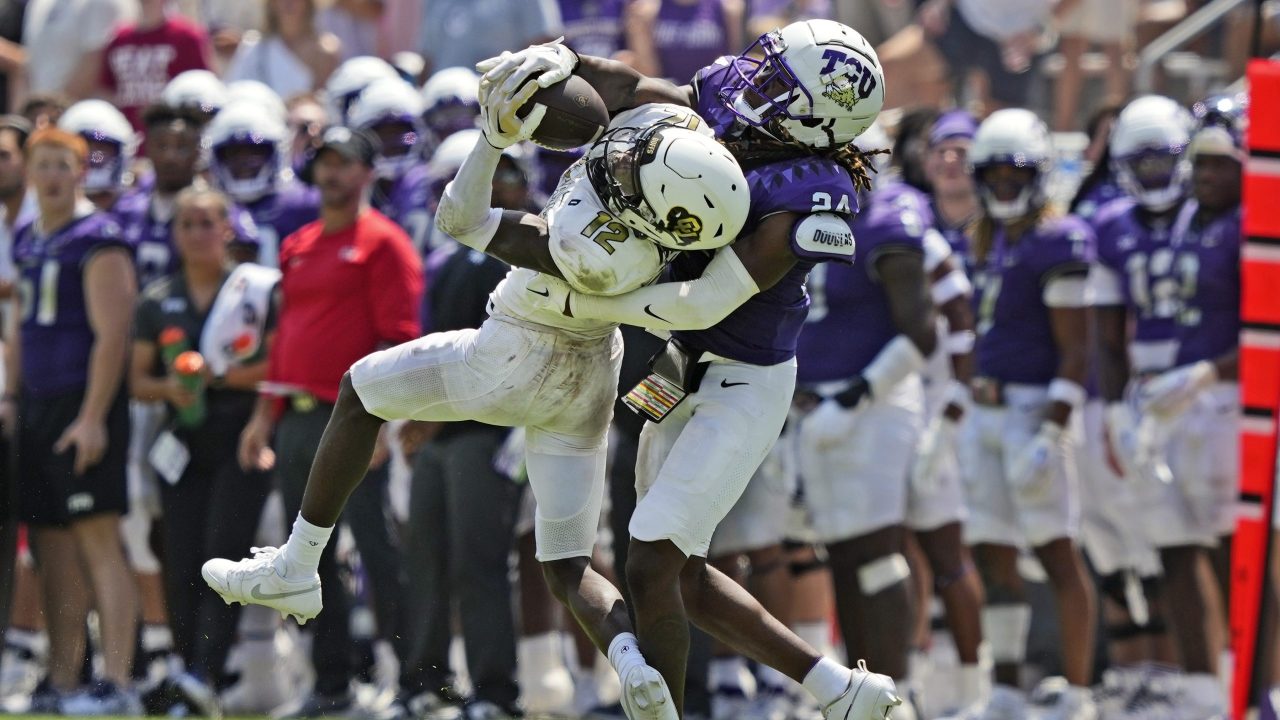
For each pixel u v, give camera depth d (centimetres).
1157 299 2394
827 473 2214
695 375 1562
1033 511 2319
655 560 1518
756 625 1600
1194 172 2347
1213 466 2319
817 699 1595
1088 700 2345
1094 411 2472
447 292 2222
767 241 1458
